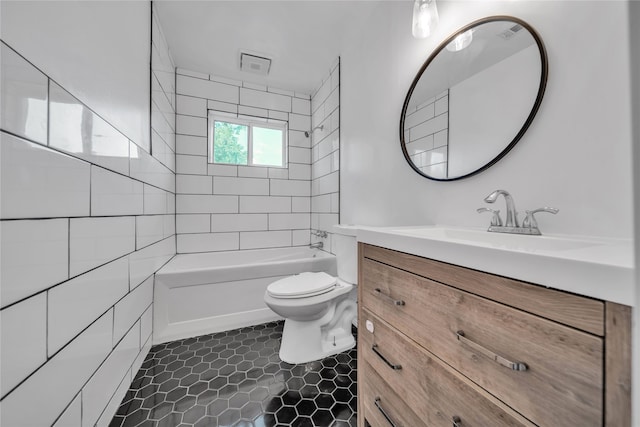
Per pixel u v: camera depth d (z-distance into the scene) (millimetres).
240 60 2191
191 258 2252
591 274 352
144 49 1437
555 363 392
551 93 778
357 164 1856
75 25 774
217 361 1428
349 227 1572
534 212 754
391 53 1517
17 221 543
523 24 847
